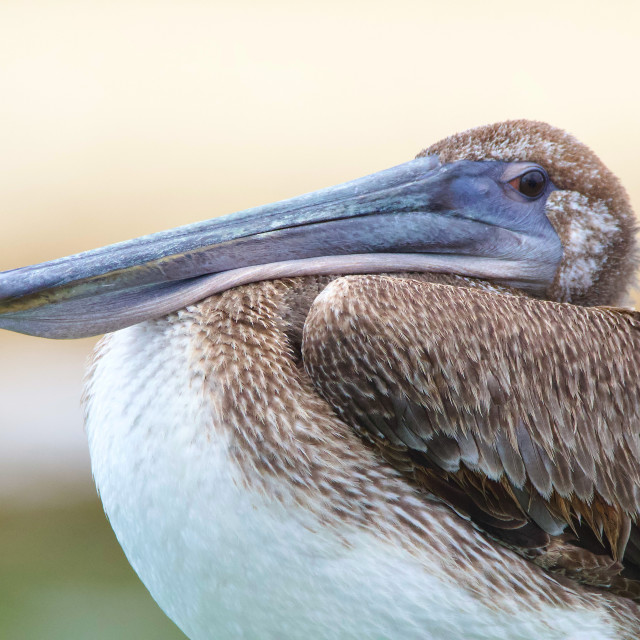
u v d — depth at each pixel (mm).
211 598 5957
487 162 6047
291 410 5953
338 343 5953
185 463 5945
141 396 5965
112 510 5980
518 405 5977
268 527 5938
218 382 5949
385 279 5980
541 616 5969
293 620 5949
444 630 5953
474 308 5984
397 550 5945
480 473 5973
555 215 6055
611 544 5992
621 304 6074
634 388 6012
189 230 6000
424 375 5961
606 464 5996
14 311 5965
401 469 5969
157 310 5977
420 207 6043
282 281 6004
